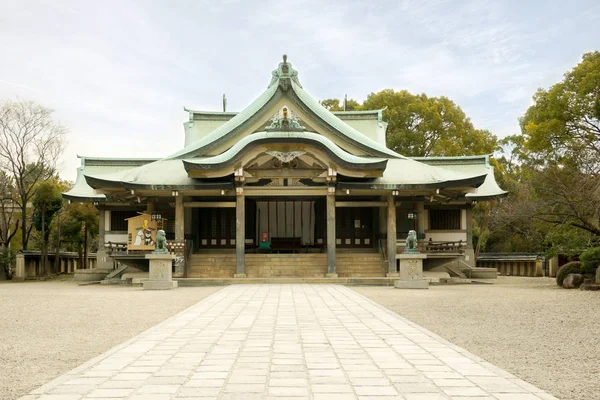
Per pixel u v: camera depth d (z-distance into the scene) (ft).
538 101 133.28
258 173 101.96
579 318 48.14
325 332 40.52
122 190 106.42
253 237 121.80
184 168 104.88
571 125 122.83
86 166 127.95
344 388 24.48
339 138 109.09
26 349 35.40
